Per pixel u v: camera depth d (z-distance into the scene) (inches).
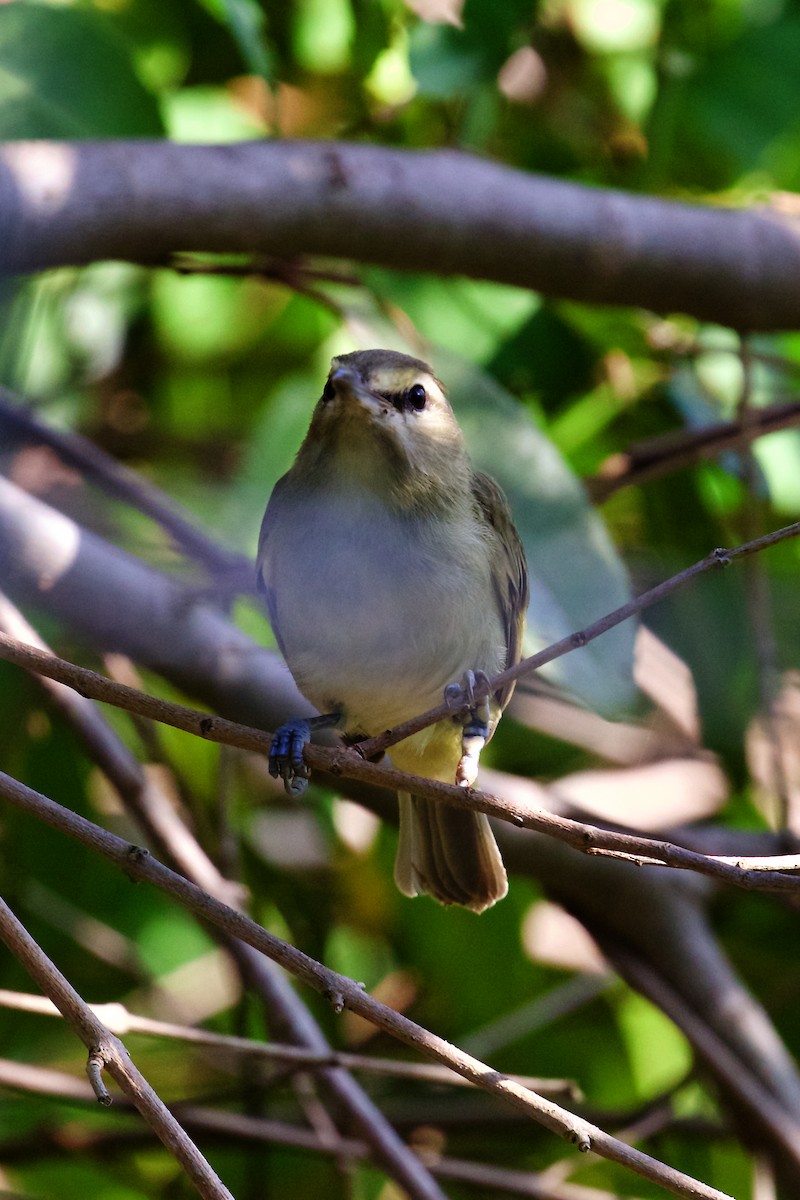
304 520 299.7
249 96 438.9
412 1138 410.6
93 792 447.2
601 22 426.0
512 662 336.2
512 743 449.1
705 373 439.5
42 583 334.6
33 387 427.8
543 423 430.3
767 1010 440.1
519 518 347.9
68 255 330.3
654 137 432.8
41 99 354.9
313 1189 410.0
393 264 375.6
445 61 390.0
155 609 346.0
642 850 200.1
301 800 442.0
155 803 348.2
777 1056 375.9
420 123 434.6
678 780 430.3
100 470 376.2
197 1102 377.4
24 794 209.2
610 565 345.4
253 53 360.8
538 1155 419.5
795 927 442.0
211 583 359.9
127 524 386.6
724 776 420.2
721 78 427.8
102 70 358.6
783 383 439.8
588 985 422.9
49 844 413.7
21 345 411.8
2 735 396.2
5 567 332.5
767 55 425.7
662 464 385.4
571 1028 434.3
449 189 368.2
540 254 380.2
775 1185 355.3
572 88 435.8
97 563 338.3
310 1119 374.9
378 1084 428.1
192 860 345.4
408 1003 431.5
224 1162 400.8
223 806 376.8
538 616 337.7
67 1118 415.2
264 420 363.3
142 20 422.0
